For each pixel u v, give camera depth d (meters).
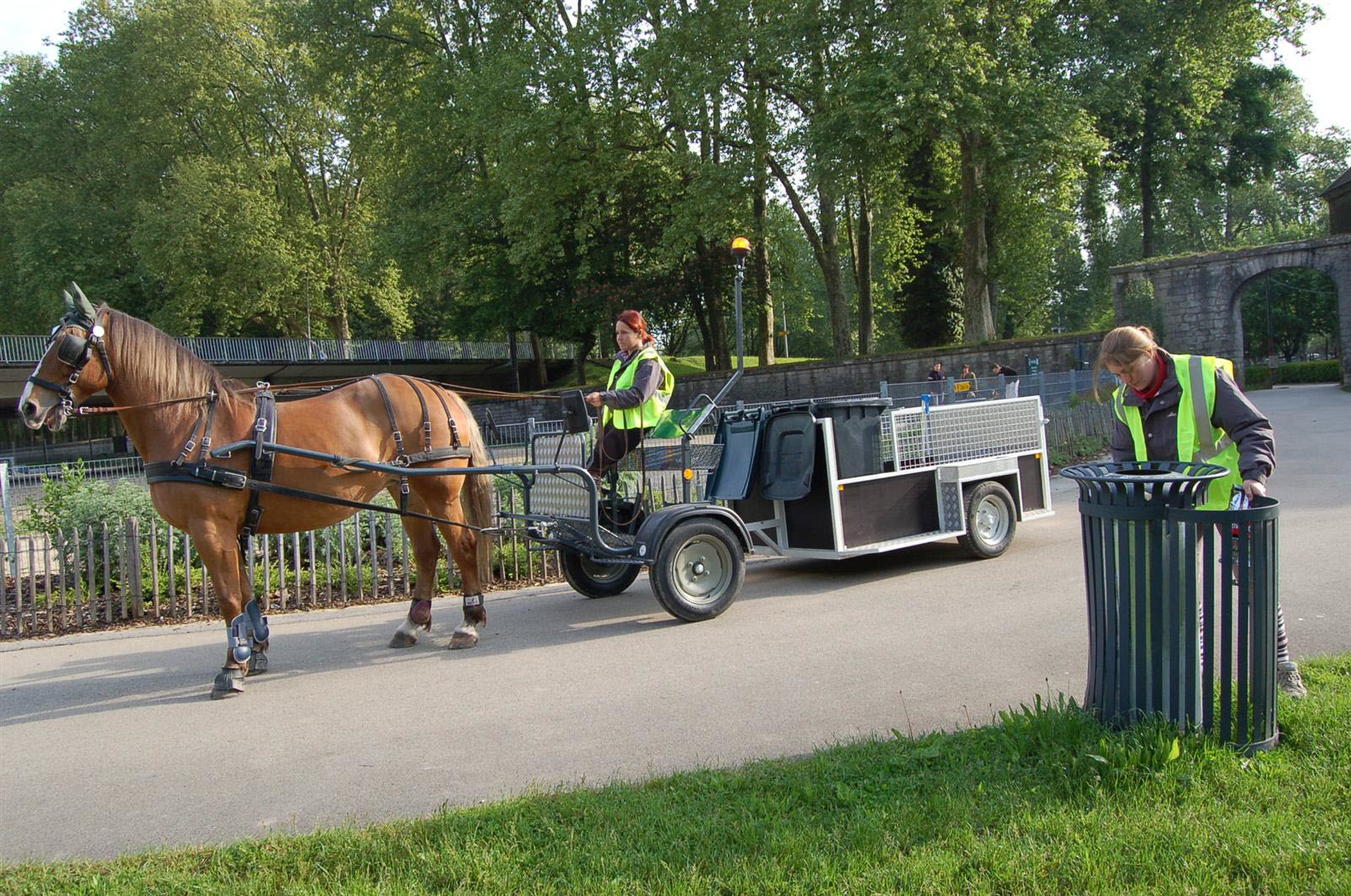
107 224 46.16
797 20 27.53
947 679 5.52
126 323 6.05
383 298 50.53
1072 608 7.08
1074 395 22.34
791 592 8.59
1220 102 40.50
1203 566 3.73
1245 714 3.76
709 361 46.09
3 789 4.64
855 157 27.78
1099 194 41.88
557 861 3.31
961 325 43.25
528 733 5.04
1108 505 3.94
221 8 42.66
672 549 7.38
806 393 35.59
